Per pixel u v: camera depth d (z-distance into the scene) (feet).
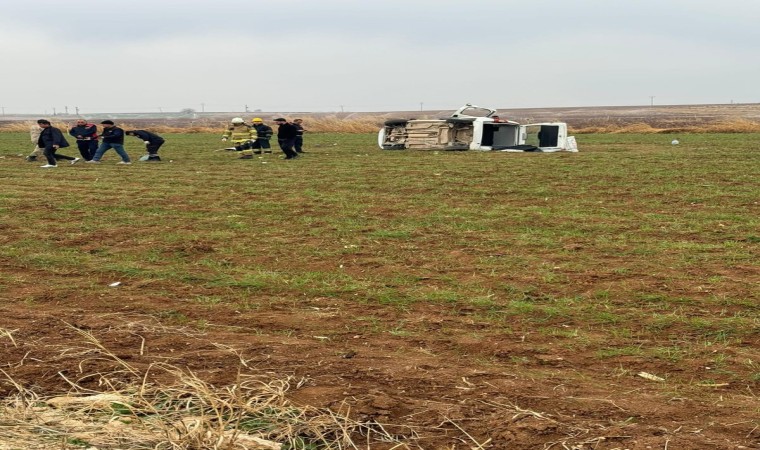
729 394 17.90
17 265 32.22
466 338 22.22
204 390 15.94
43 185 60.13
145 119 374.22
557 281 28.53
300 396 17.35
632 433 15.24
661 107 538.06
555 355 20.74
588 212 44.78
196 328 23.25
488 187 56.75
